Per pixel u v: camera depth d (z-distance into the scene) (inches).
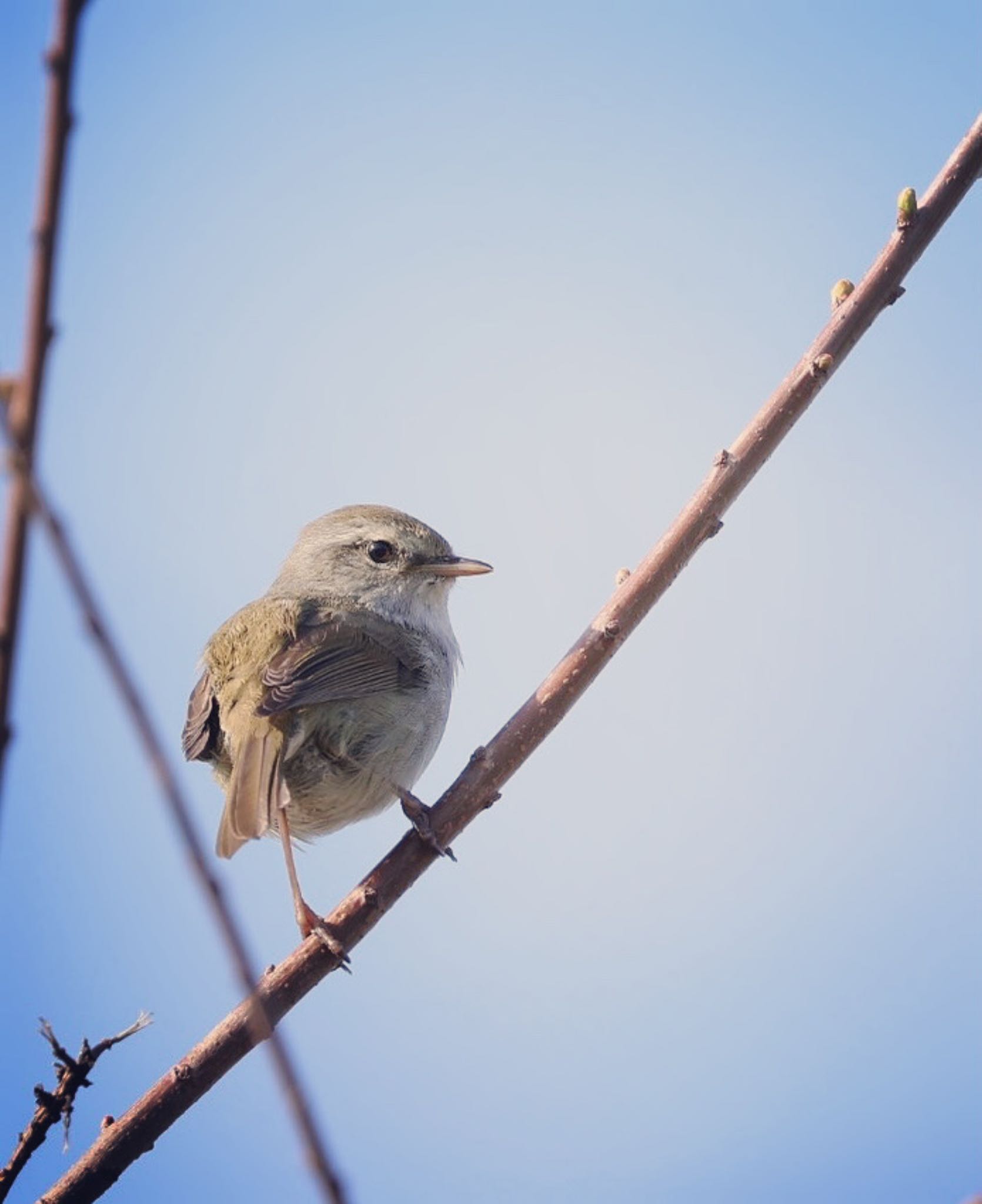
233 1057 374.3
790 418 416.8
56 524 178.7
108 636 186.5
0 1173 336.5
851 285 420.8
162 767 197.3
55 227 173.6
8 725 188.4
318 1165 211.3
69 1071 342.0
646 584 418.3
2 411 171.5
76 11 174.1
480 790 414.0
